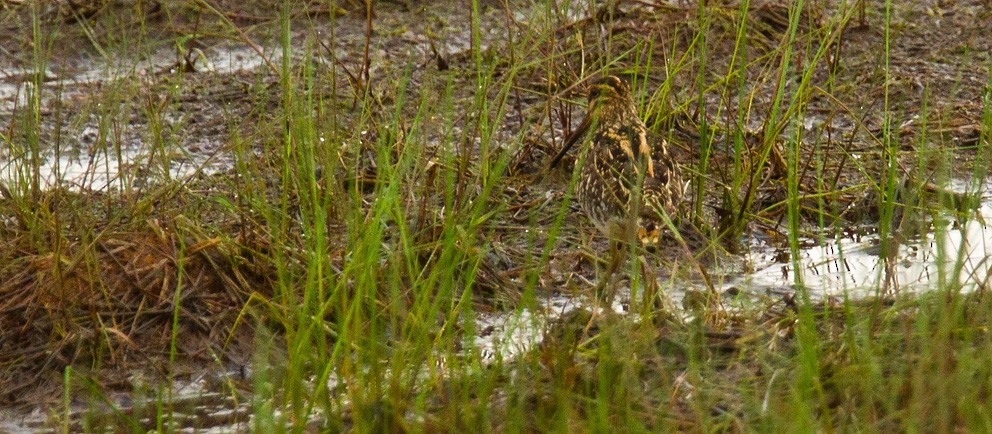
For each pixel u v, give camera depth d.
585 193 8.99
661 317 7.74
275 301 8.15
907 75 12.30
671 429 6.30
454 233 7.57
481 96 9.20
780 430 5.89
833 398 6.54
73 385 7.60
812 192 10.28
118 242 8.51
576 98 11.44
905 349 6.96
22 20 13.73
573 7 13.13
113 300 8.15
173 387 7.62
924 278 8.55
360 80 11.24
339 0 14.12
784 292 8.62
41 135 11.34
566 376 6.77
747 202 9.67
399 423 6.51
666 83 10.48
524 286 8.76
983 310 6.98
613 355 6.93
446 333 7.41
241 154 9.16
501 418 6.58
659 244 9.53
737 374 7.08
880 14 13.62
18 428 7.23
